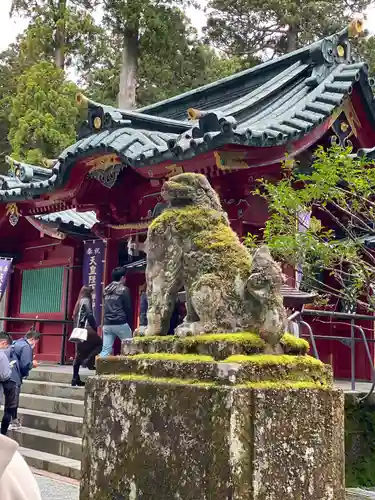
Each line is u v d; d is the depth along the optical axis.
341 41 10.81
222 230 3.31
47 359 15.00
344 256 6.68
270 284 2.89
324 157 6.47
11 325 16.36
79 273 14.61
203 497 2.46
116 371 3.14
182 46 22.67
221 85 13.03
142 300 10.52
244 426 2.48
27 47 23.56
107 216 12.65
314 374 2.89
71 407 8.80
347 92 9.66
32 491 1.57
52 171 11.08
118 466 2.87
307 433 2.70
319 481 2.71
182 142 8.18
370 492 6.05
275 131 8.40
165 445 2.66
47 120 19.75
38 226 14.16
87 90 27.27
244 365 2.60
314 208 9.91
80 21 23.06
